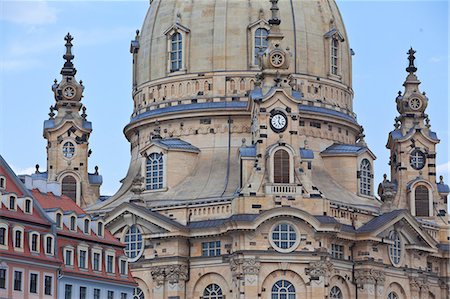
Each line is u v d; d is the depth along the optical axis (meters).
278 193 198.75
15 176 175.00
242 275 195.38
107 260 183.38
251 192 198.25
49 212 175.75
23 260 168.50
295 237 197.00
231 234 197.38
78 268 177.88
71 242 177.75
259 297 195.12
